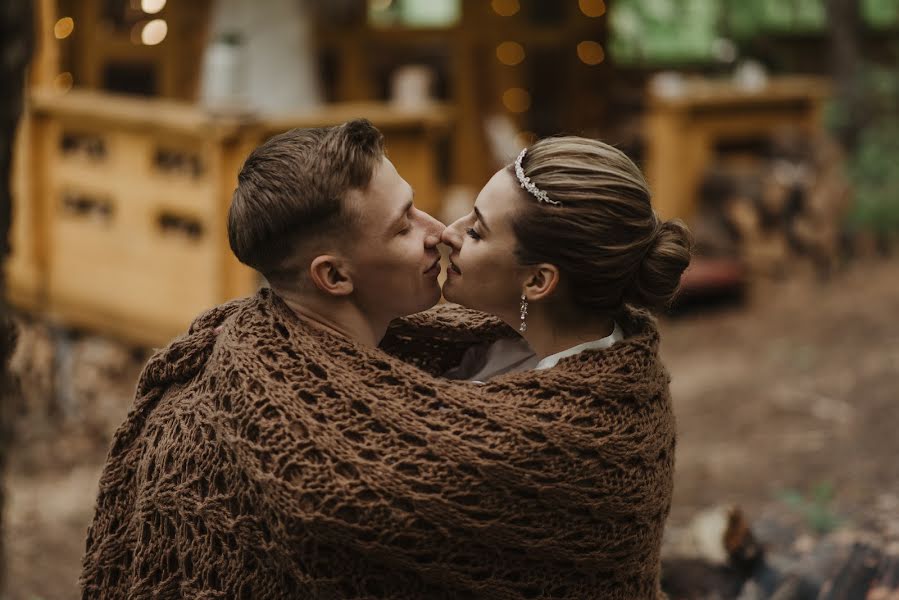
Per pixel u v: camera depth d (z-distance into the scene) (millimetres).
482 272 1863
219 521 1771
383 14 9234
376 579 1732
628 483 1791
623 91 10156
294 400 1720
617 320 1958
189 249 5566
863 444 5086
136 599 1869
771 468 4953
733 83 9445
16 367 5980
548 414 1744
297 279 1834
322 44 8547
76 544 4582
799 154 8828
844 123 10086
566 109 9938
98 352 6273
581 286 1843
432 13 9406
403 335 2145
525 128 9758
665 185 8734
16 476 5363
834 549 3117
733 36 11375
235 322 1854
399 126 6066
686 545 3225
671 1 10797
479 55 9250
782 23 11461
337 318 1855
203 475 1799
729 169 8750
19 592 4086
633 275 1866
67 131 6172
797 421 5645
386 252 1809
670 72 10836
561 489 1727
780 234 8523
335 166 1764
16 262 6340
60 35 7793
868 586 2914
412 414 1720
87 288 6129
